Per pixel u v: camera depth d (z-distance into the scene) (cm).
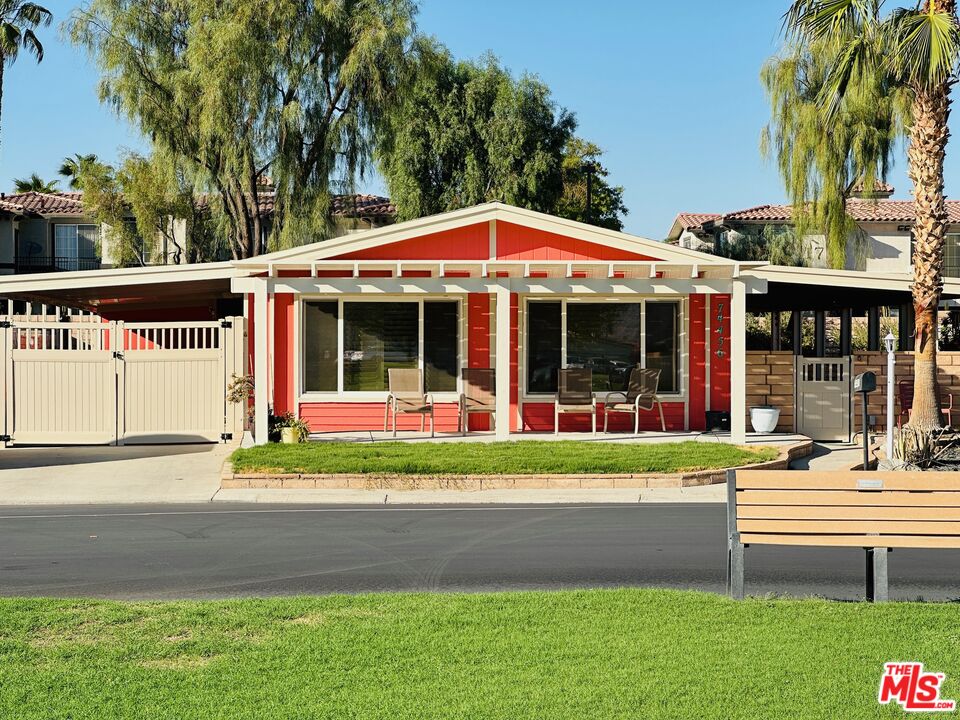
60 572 853
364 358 1948
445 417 1955
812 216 2853
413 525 1103
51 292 2050
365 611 673
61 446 1856
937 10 1627
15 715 474
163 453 1741
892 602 691
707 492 1356
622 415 1977
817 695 494
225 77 2797
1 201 4094
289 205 3028
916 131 1723
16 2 3247
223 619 649
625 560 902
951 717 466
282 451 1547
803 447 1688
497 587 793
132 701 493
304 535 1037
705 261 1683
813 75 2772
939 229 1717
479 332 1962
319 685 514
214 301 2533
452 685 511
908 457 1599
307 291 1648
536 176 4319
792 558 912
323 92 3036
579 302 1980
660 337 1989
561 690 502
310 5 2967
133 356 1873
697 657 554
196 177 2978
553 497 1324
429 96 4266
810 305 2506
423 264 1639
